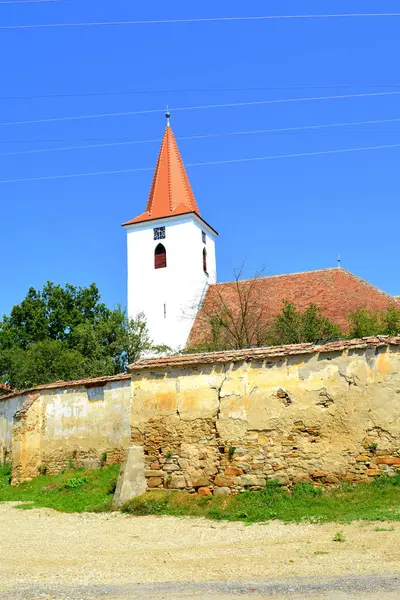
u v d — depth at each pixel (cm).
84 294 5006
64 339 4716
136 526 1180
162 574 788
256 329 3194
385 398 1257
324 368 1323
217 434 1388
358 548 852
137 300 4284
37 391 2145
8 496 1795
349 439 1273
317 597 634
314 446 1299
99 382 1983
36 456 2053
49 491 1725
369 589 652
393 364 1263
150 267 4316
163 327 4162
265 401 1361
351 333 2711
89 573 820
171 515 1266
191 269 4203
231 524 1129
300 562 802
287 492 1284
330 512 1115
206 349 3069
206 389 1420
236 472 1349
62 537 1118
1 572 854
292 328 2831
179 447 1416
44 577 809
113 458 1902
